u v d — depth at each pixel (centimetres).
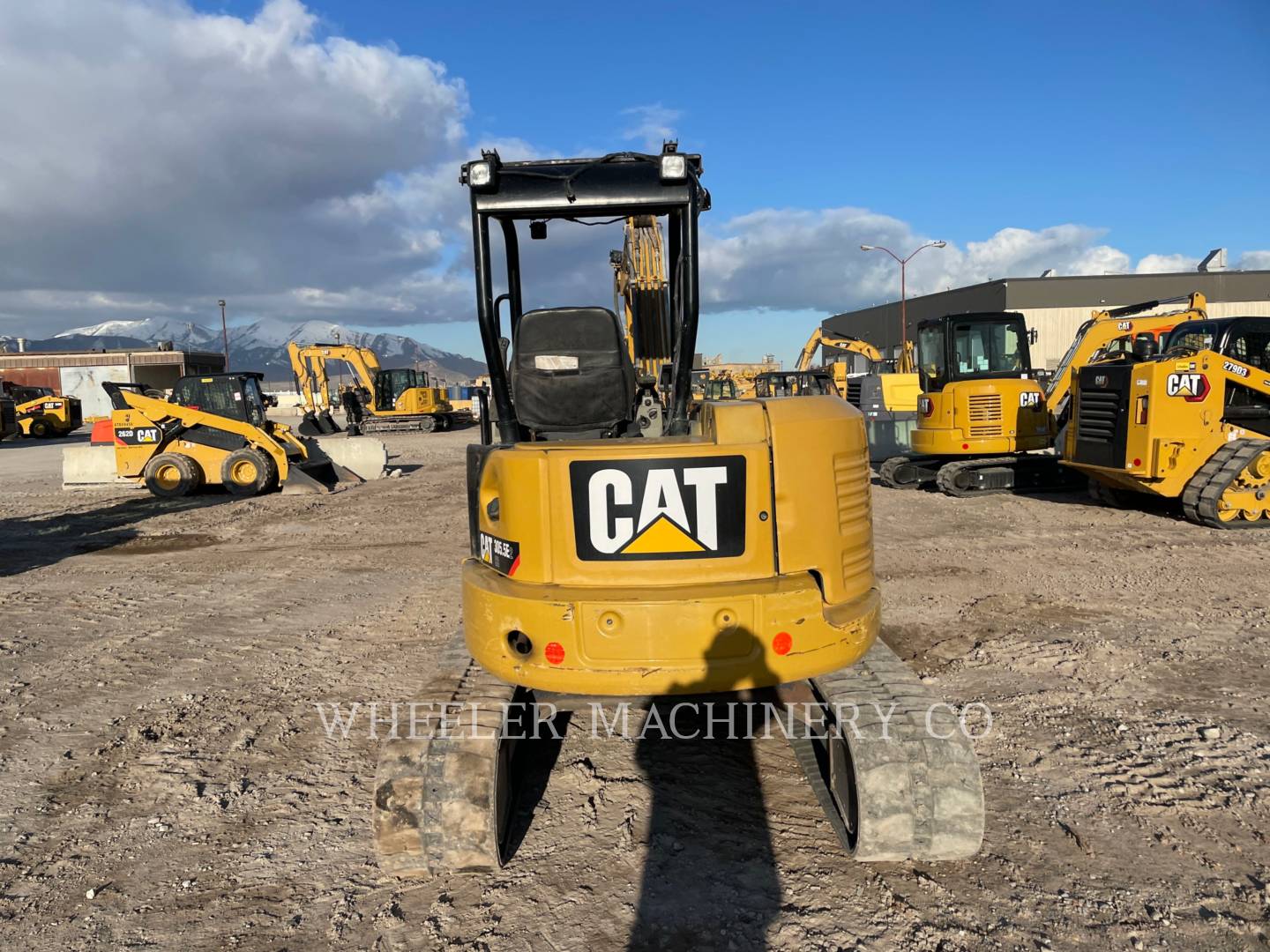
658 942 290
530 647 319
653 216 411
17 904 328
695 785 399
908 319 6612
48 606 788
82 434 4006
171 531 1205
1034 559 850
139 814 396
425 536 1100
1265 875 319
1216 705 477
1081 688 507
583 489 321
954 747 319
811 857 338
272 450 1562
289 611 746
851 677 351
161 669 596
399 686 548
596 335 423
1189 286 5434
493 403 426
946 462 1363
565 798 392
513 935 297
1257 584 729
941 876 322
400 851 320
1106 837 346
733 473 321
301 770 436
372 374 3625
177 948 298
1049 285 5522
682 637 307
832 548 334
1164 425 982
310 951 294
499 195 388
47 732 492
